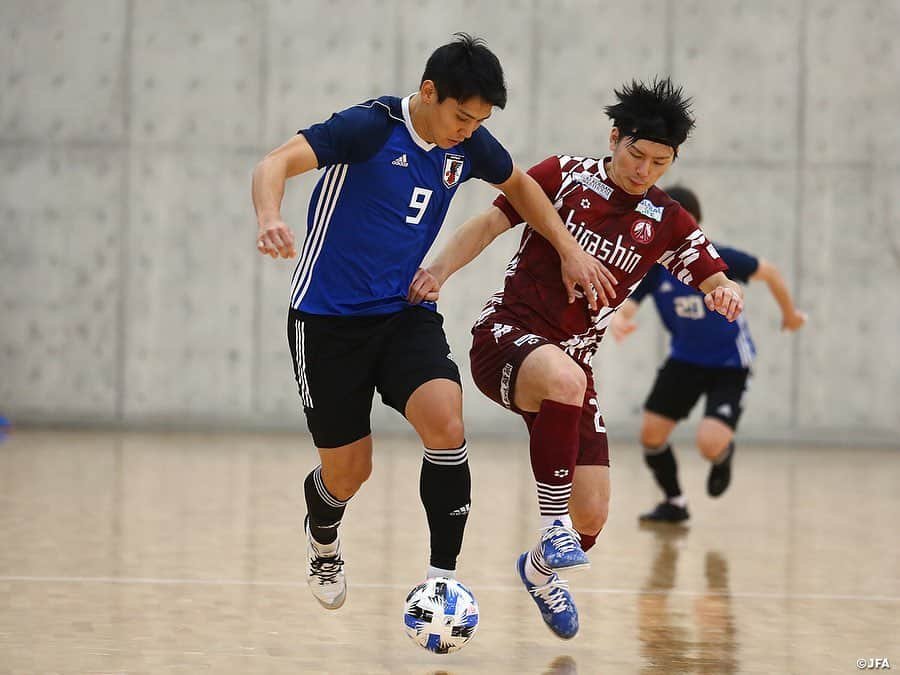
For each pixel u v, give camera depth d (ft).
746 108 138.72
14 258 136.87
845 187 139.03
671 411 78.74
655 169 42.39
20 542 61.93
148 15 137.18
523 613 48.42
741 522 79.25
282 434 133.59
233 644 41.09
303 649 40.70
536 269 43.80
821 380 138.82
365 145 38.55
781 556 65.41
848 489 99.71
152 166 137.28
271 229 34.27
